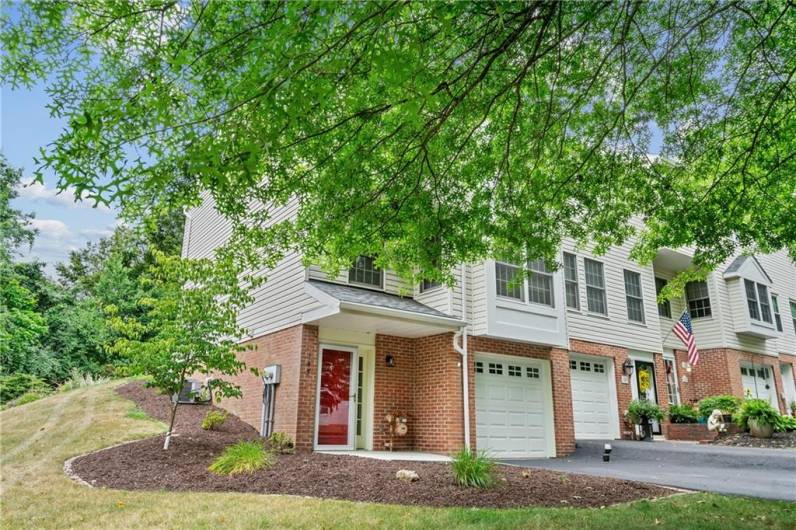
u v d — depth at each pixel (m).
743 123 7.14
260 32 3.22
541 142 6.36
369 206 5.87
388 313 10.18
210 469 7.96
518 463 10.83
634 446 12.15
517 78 5.06
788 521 5.56
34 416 13.11
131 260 28.70
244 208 5.47
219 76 3.42
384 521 5.36
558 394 12.89
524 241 6.98
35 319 22.84
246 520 5.35
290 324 11.30
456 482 7.20
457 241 6.71
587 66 6.12
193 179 4.18
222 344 9.88
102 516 5.53
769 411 12.90
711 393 17.97
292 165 5.21
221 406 13.81
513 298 12.08
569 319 14.16
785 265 22.98
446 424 11.07
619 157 7.09
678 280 10.52
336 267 7.46
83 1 3.45
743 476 8.81
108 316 24.88
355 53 3.46
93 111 2.92
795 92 6.59
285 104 3.10
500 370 12.34
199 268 9.69
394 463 8.62
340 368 11.38
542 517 5.60
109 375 23.84
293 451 9.80
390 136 4.98
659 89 6.56
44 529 5.09
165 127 3.16
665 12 5.95
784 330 21.56
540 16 4.43
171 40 3.50
